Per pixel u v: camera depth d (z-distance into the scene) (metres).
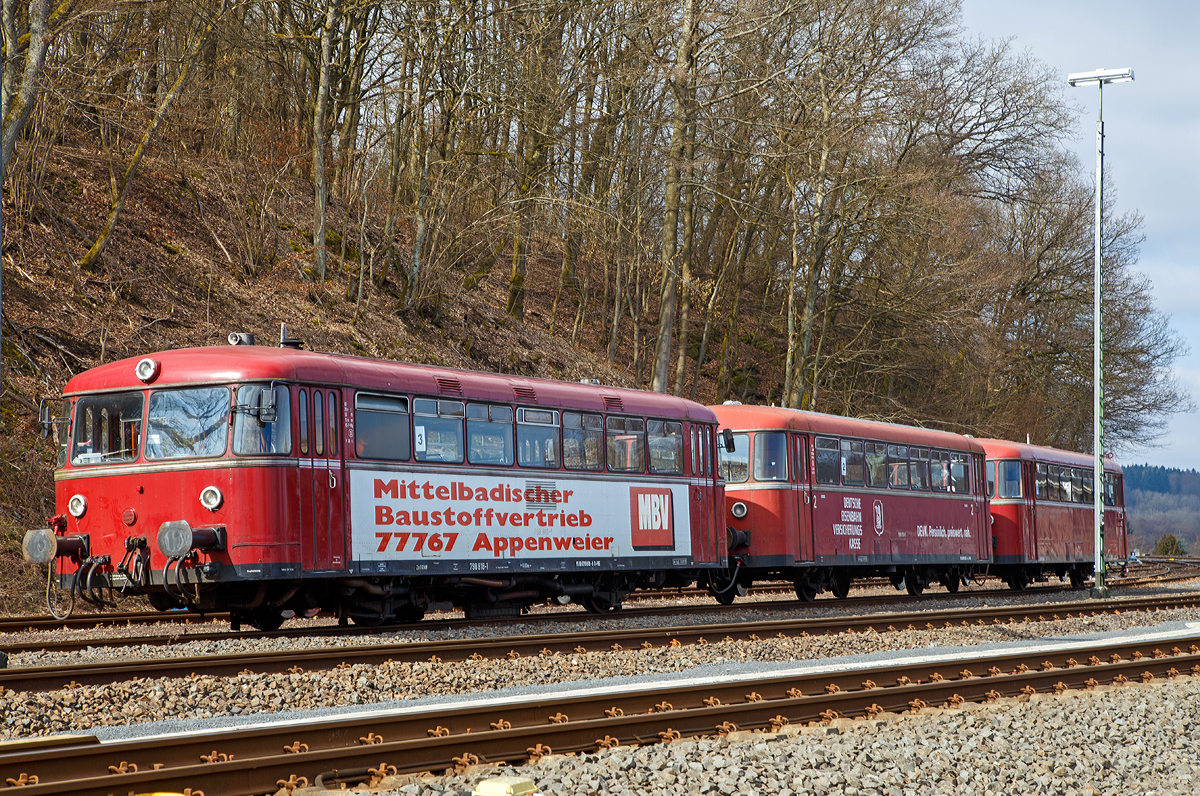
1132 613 23.06
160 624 17.62
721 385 47.75
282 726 8.55
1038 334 54.25
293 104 35.03
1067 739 10.02
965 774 8.51
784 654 15.50
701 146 34.47
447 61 31.27
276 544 14.64
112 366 15.66
